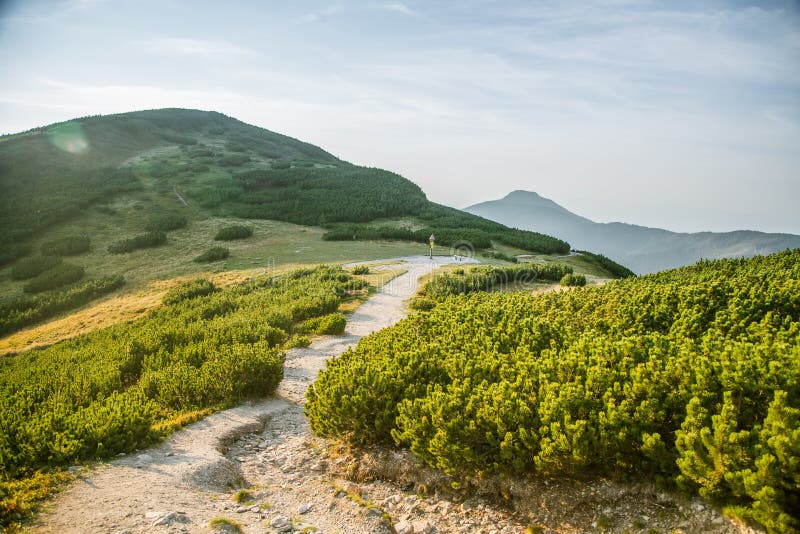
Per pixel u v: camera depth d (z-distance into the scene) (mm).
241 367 13250
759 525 5277
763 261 24594
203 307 33750
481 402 7961
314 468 9164
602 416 6832
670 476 6258
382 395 9430
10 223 75875
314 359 19750
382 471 8578
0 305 50969
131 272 61719
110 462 8383
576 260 66625
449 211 114438
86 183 98625
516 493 7086
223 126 181625
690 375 7242
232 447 10242
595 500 6566
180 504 7023
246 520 6859
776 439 5121
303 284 42188
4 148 109250
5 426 8727
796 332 9562
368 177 125250
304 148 180250
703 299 14219
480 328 14047
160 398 12695
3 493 6668
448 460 7402
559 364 8812
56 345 31719
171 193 99750
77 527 6105
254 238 76125
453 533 6711
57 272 59938
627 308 14852
